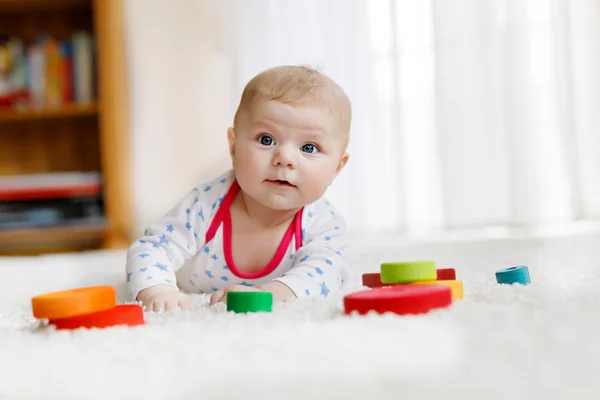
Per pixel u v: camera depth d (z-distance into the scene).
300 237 1.07
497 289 0.80
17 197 2.67
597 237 1.77
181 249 1.05
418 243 2.00
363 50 2.61
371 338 0.53
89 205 2.69
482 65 2.52
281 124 0.95
